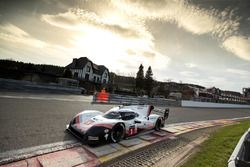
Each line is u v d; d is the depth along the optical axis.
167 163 4.35
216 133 8.32
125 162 4.12
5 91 13.65
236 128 9.09
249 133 3.34
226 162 4.37
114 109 6.36
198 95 53.22
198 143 6.44
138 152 4.84
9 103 8.81
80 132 5.00
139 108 7.29
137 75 56.62
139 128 6.46
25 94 13.43
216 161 4.43
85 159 4.00
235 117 18.33
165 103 22.88
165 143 6.00
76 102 13.51
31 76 26.78
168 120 10.63
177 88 62.34
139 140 6.02
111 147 4.95
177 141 6.41
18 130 5.18
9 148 3.97
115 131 5.39
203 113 17.70
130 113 6.32
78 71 44.41
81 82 35.56
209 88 63.22
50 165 3.51
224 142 6.15
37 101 10.88
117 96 17.50
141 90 53.50
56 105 10.52
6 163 3.35
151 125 7.21
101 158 4.16
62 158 3.88
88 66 46.31
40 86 19.28
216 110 24.08
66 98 15.41
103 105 14.01
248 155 2.79
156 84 66.50
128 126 5.84
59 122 6.71
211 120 13.48
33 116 7.02
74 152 4.28
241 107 40.03
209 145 6.03
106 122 5.17
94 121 5.32
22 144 4.29
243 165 2.72
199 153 5.15
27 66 31.02
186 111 17.39
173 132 7.71
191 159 4.64
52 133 5.39
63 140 4.96
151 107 7.54
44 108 8.95
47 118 7.04
